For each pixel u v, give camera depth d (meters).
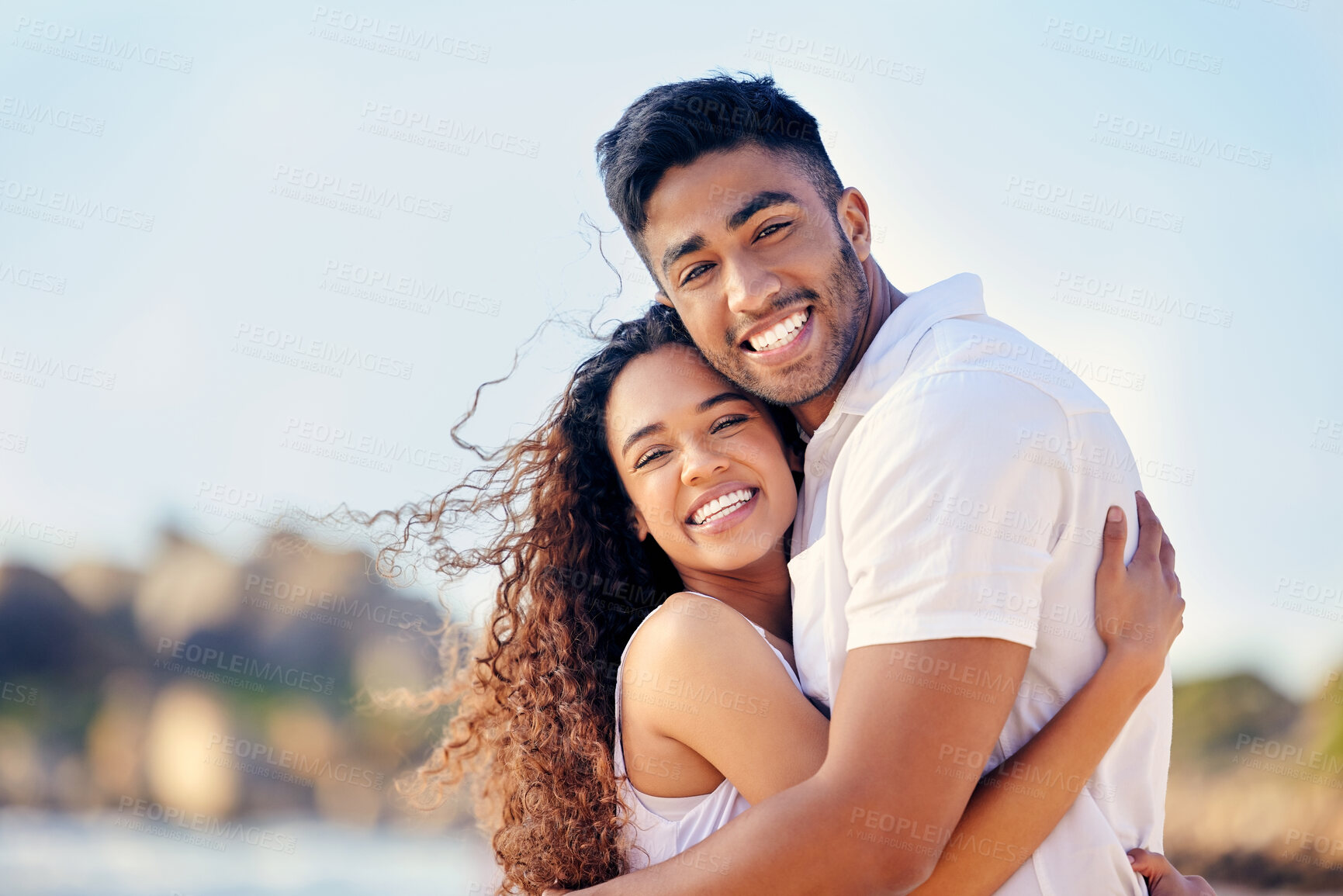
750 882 1.65
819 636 2.00
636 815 2.16
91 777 11.30
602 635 2.59
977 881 1.73
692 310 2.15
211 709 11.35
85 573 12.16
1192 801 8.72
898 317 2.05
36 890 8.67
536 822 2.34
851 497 1.85
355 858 9.55
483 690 2.83
